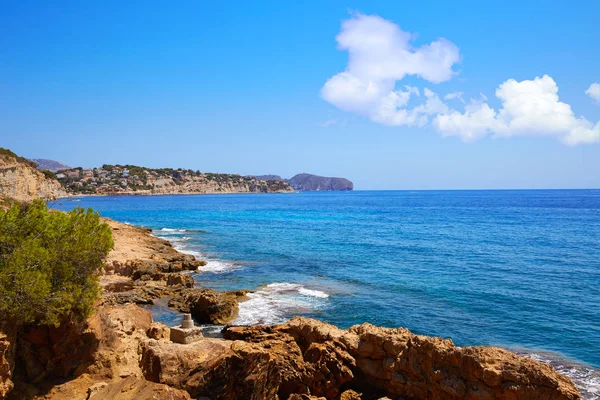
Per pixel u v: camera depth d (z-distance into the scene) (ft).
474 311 113.39
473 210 540.52
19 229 61.46
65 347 60.64
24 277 54.65
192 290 126.72
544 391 59.11
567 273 157.99
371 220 402.52
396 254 203.51
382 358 72.08
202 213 517.14
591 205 628.69
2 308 52.70
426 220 396.98
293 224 365.40
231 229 324.39
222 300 109.29
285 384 70.64
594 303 119.75
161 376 59.00
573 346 90.33
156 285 133.28
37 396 55.83
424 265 175.73
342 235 281.74
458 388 63.67
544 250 212.64
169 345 64.28
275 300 124.36
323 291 134.51
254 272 164.35
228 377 60.18
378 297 126.93
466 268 168.76
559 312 112.16
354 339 74.74
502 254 201.26
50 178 464.24
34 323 59.67
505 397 60.59
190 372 59.36
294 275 158.71
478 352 64.03
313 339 78.89
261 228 331.77
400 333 73.77
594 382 74.95
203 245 237.45
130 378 51.62
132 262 151.43
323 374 71.36
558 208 561.84
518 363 61.62
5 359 51.21
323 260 189.16
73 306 60.13
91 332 63.05
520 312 112.37
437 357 66.80
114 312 80.69
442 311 113.70
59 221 65.10
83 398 56.49
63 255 61.41
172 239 263.29
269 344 74.74
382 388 71.87
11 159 303.89
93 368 61.98
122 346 68.33
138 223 377.91
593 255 197.06
